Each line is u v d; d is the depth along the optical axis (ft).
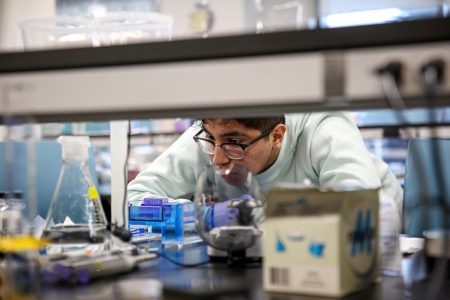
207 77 2.74
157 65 2.81
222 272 3.43
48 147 4.89
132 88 2.84
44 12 4.39
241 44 2.69
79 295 2.90
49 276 3.17
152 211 4.61
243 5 3.61
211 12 3.68
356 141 5.36
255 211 3.59
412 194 5.56
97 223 3.95
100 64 2.87
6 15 4.08
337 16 3.83
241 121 4.86
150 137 10.58
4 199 3.91
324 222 2.81
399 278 3.29
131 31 3.71
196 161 5.98
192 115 3.21
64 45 3.13
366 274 3.07
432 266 3.14
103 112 2.98
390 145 8.26
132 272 3.46
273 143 5.40
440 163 2.73
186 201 4.75
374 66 2.57
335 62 2.60
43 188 4.88
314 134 5.56
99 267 3.28
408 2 4.09
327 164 5.21
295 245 2.88
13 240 3.06
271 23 3.50
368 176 4.84
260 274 3.36
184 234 4.44
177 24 3.82
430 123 2.65
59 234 3.63
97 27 3.68
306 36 2.62
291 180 5.76
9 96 2.98
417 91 2.52
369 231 3.11
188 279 3.25
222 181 3.66
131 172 7.14
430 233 3.18
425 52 2.52
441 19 2.48
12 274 2.97
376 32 2.55
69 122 3.56
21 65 2.95
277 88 2.67
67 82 2.92
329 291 2.81
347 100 2.67
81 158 4.09
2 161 4.61
